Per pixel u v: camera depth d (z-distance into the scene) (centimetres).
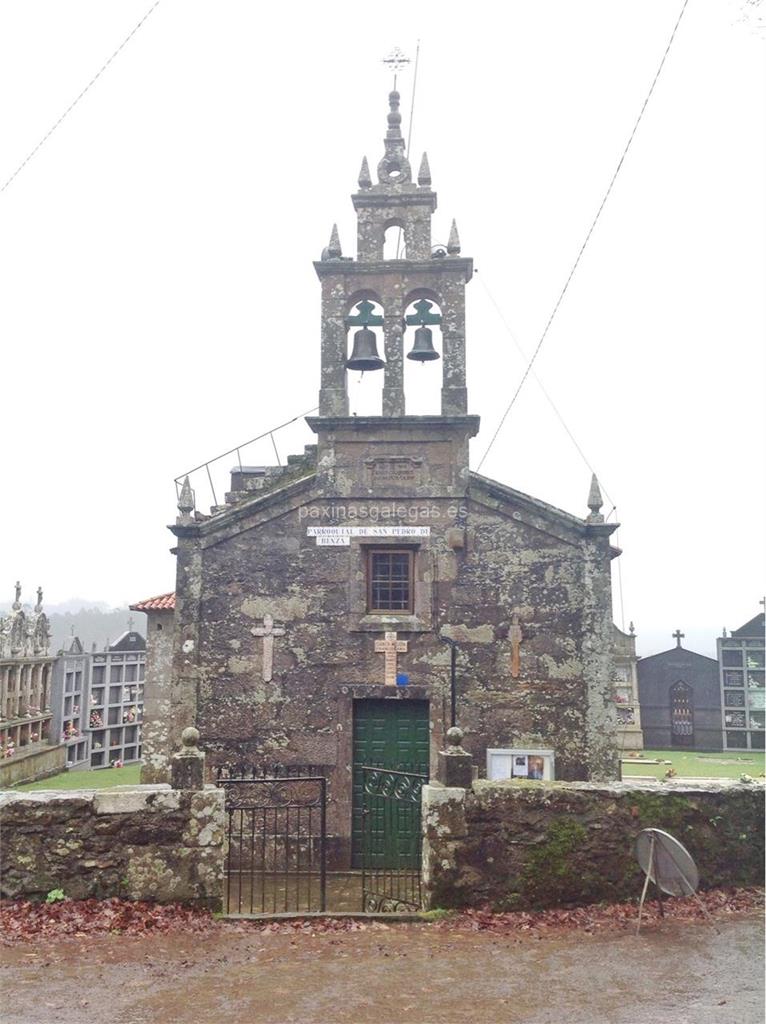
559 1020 605
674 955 734
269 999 643
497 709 1312
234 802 1295
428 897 855
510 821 872
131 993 652
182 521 1379
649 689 2825
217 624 1354
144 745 1633
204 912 834
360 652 1334
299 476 1641
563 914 841
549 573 1342
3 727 2034
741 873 911
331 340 1433
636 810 889
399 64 1537
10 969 696
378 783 1104
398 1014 617
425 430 1388
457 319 1422
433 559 1355
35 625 2272
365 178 1484
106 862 840
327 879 1200
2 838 835
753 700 2739
